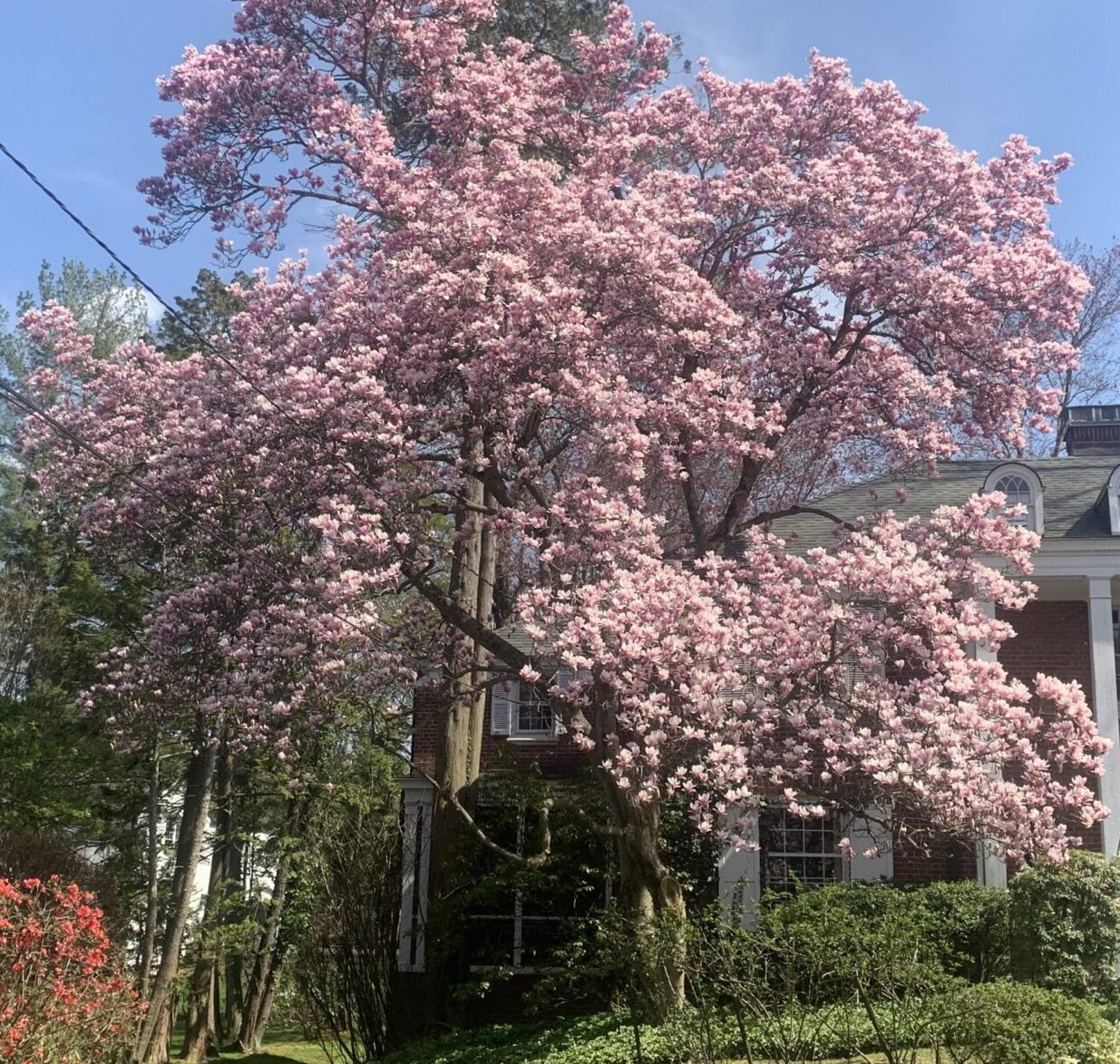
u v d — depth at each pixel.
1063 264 16.33
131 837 27.17
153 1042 23.12
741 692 13.24
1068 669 17.47
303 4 19.27
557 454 15.98
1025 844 12.38
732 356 15.92
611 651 12.65
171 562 16.75
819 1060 10.41
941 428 16.48
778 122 17.23
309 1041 30.38
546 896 17.55
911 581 13.12
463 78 17.47
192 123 18.64
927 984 10.23
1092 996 11.66
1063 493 18.75
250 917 27.78
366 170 16.02
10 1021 9.98
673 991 12.83
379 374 14.50
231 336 16.19
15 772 23.03
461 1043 15.30
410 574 14.36
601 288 14.98
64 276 35.91
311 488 14.16
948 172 16.34
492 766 19.56
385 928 17.91
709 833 15.37
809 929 11.08
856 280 16.05
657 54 19.30
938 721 12.50
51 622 27.86
